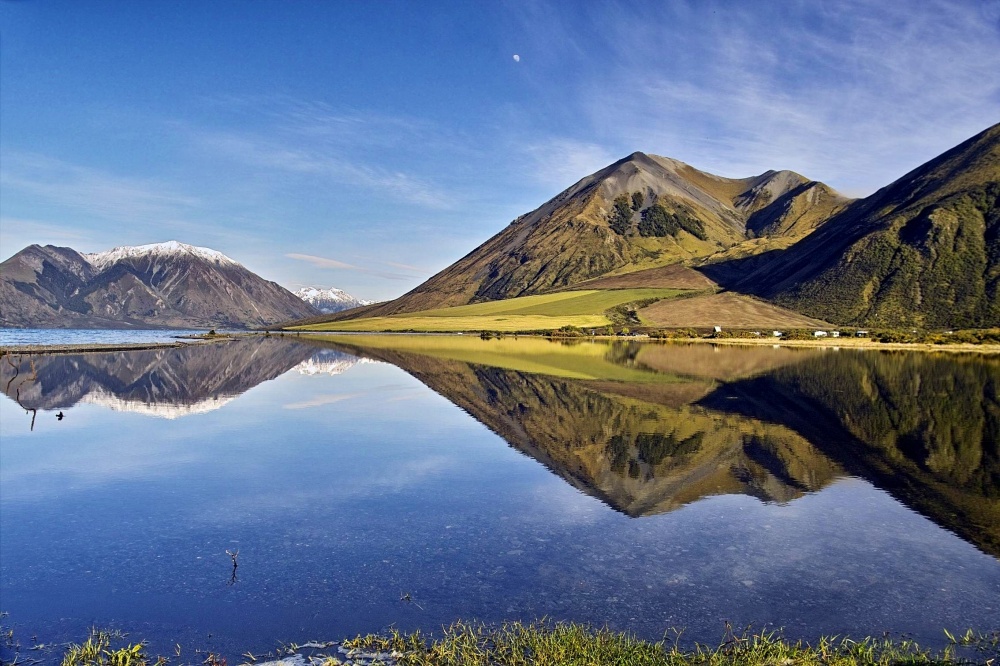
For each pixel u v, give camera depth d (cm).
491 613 1101
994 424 2902
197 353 8038
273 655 973
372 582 1227
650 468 2098
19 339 11894
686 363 6306
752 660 926
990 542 1438
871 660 943
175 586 1216
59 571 1290
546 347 9362
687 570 1278
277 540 1455
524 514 1627
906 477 1984
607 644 972
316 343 10931
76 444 2523
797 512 1644
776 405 3459
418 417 3128
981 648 991
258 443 2533
